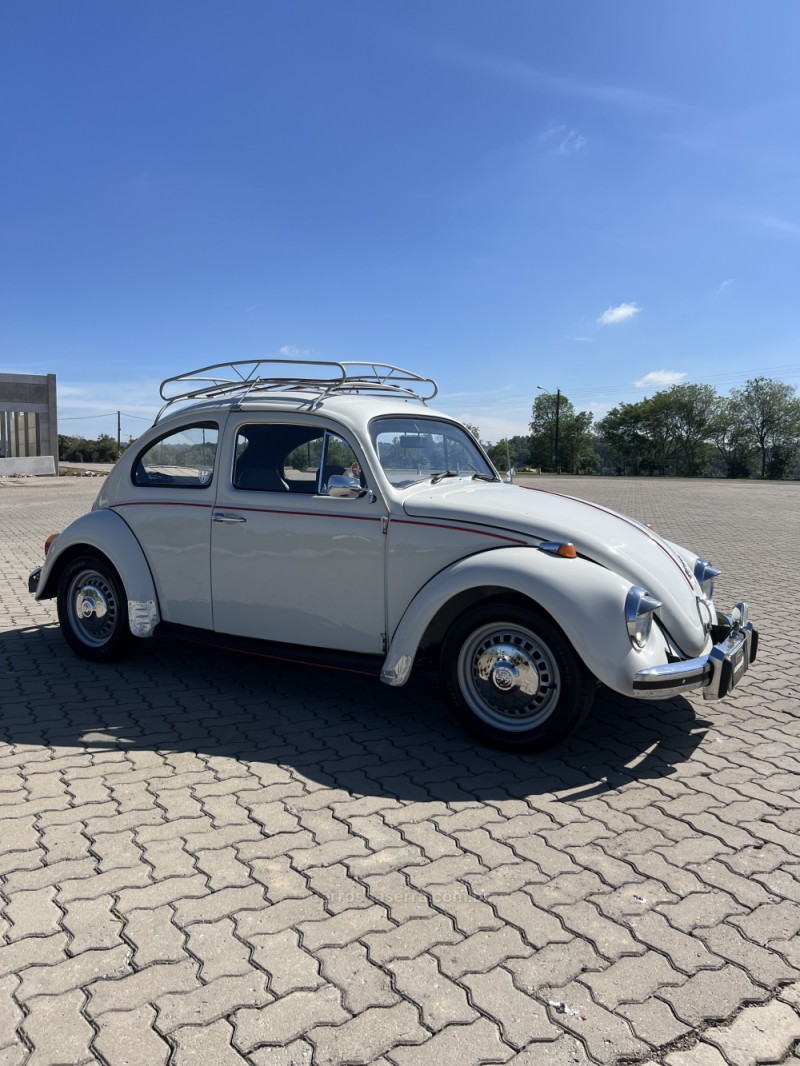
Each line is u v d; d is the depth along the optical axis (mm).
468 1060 1986
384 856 2977
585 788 3598
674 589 4062
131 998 2193
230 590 4734
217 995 2209
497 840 3111
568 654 3725
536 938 2492
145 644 5973
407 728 4320
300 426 4559
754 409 89250
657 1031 2102
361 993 2227
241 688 4984
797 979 2320
